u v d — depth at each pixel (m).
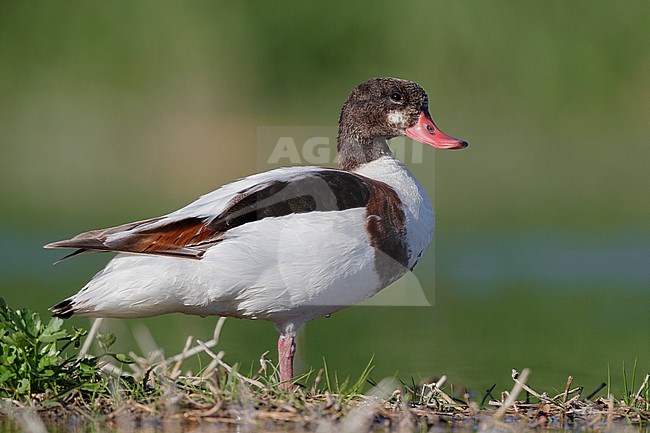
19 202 18.78
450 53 22.28
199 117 22.16
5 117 22.05
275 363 10.45
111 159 21.48
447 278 14.67
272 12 22.50
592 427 7.78
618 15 22.22
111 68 22.33
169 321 12.92
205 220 8.20
